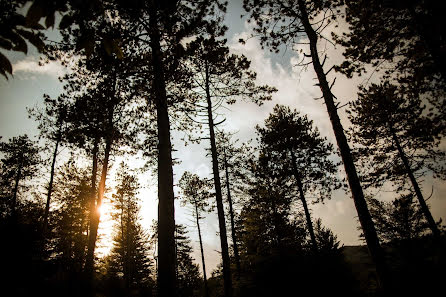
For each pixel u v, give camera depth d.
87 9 1.70
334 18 9.12
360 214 7.04
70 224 19.06
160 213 5.38
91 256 10.27
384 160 16.47
